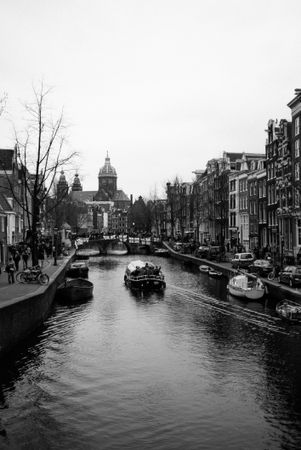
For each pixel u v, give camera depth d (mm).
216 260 60781
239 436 15883
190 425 16625
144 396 18906
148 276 45469
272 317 31500
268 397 18766
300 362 22516
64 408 17875
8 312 22859
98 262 79562
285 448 15180
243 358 23203
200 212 94875
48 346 25375
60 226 90000
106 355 23906
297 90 50219
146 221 141875
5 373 21359
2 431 16203
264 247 58062
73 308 35625
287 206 54094
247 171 72375
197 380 20516
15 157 61375
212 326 29469
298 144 51250
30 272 34625
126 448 15211
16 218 63531
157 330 28812
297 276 34531
